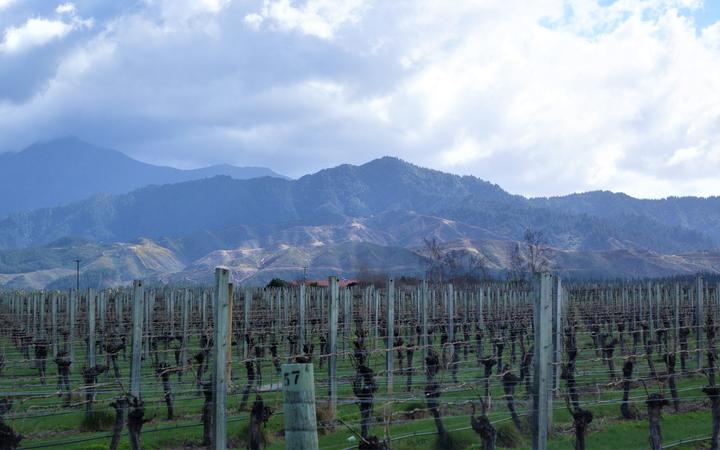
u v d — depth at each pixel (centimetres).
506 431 2116
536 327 1439
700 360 3262
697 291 3275
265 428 2180
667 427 2294
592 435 2162
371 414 2064
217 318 1441
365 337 3778
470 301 6047
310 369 1091
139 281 2122
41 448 2023
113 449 1938
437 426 2066
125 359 3700
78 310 5272
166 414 2406
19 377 2997
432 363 2359
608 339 4312
